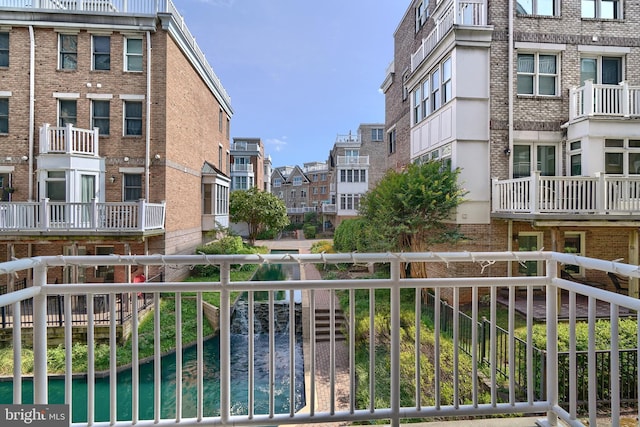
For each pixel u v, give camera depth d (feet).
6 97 40.34
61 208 35.73
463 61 33.40
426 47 40.81
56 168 38.34
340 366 21.16
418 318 6.81
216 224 58.65
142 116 42.47
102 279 40.22
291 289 6.62
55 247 39.88
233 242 56.54
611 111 31.89
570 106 33.81
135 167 42.19
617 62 35.04
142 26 41.50
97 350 24.79
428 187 31.12
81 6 41.65
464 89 33.37
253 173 127.24
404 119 51.62
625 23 34.58
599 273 33.63
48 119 40.75
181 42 46.09
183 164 48.34
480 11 33.99
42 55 40.75
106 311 28.73
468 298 30.83
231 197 93.81
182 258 6.19
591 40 34.30
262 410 19.86
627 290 32.50
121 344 26.40
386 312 25.88
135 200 42.45
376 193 35.24
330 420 6.59
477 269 32.55
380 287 6.70
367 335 23.09
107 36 41.91
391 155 59.00
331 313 6.77
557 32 34.12
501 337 19.11
